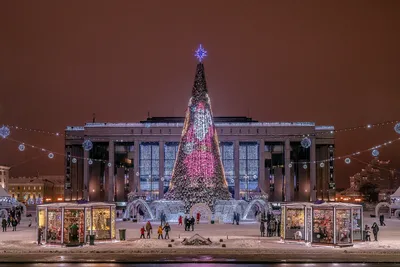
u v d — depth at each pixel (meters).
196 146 82.06
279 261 40.50
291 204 54.16
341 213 50.47
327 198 170.00
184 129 83.38
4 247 50.47
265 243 53.59
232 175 166.88
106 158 177.62
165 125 165.50
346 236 50.44
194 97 83.44
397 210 101.81
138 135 165.62
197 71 84.38
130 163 174.75
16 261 40.75
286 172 165.12
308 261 40.59
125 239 56.78
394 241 55.81
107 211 54.25
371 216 106.62
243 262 40.44
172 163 167.75
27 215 107.88
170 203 82.75
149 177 167.75
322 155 173.25
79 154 175.50
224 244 50.84
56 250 47.47
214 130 83.75
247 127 165.25
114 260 41.19
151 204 89.75
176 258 42.44
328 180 170.50
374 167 196.12
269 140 165.50
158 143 168.62
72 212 51.84
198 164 81.81
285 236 54.22
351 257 42.97
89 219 52.66
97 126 166.38
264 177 164.62
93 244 51.94
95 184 174.50
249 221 86.12
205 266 38.88
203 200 81.12
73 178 173.62
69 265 39.53
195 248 49.03
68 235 51.41
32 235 64.94
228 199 83.25
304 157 175.88
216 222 81.12
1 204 99.06
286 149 165.38
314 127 166.12
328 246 50.03
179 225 77.62
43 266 39.09
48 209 51.91
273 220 61.69
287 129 165.75
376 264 39.81
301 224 53.78
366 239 54.47
